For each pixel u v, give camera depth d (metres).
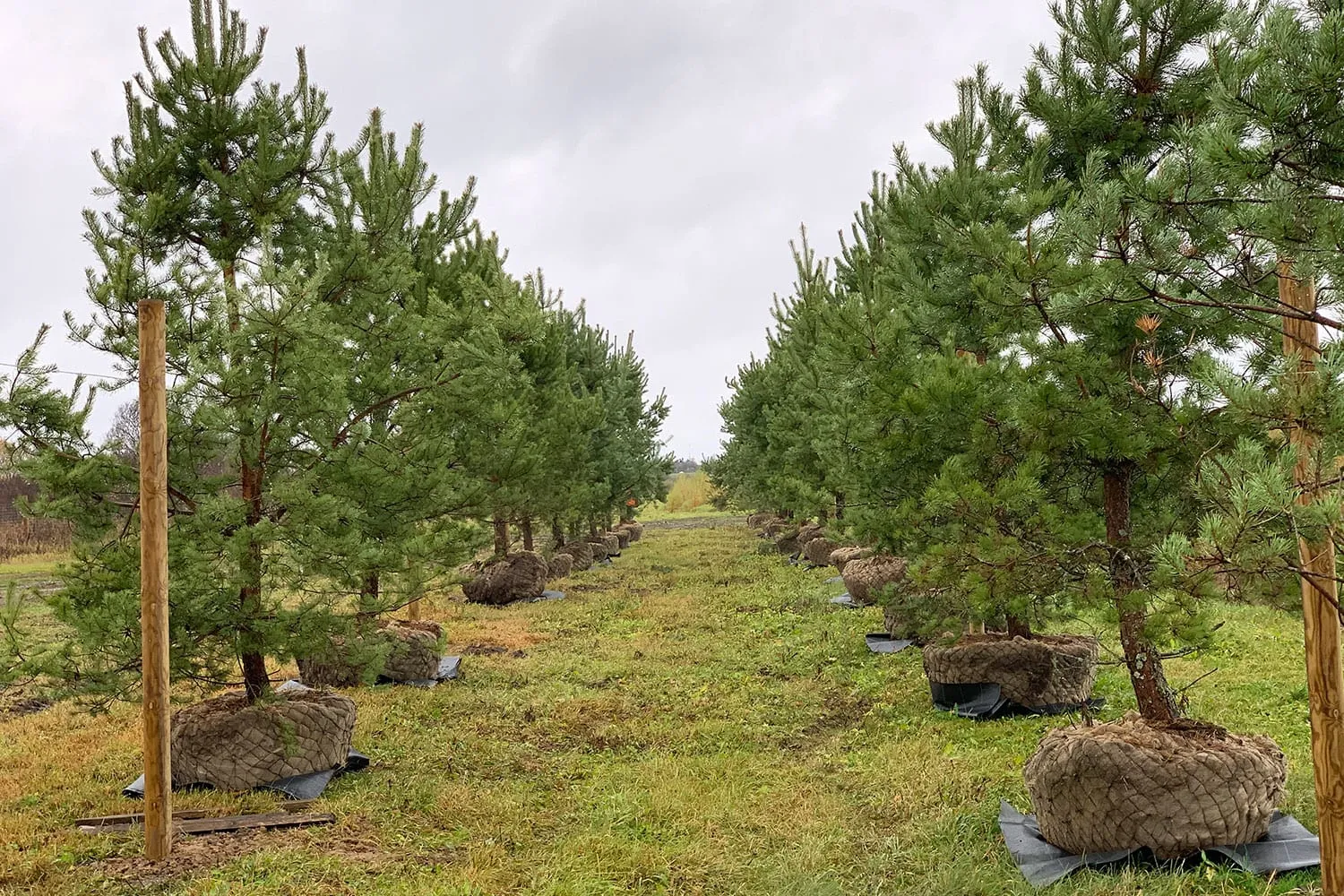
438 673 11.80
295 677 11.73
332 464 7.98
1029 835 5.96
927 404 6.20
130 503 7.47
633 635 14.87
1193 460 5.72
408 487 9.05
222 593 7.29
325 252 10.09
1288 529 3.72
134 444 7.91
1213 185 4.20
